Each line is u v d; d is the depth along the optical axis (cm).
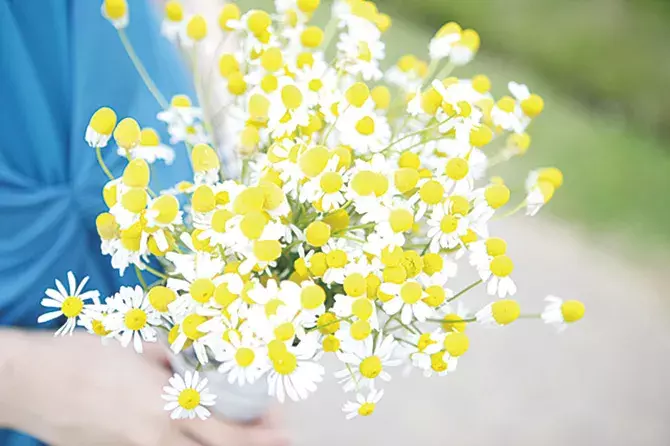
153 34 78
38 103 72
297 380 56
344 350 58
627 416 177
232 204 56
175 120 65
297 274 60
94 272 75
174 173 76
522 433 164
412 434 155
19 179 71
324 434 147
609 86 308
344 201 58
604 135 282
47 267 72
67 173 73
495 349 181
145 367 70
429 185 58
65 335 69
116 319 58
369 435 151
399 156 62
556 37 314
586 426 170
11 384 65
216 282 56
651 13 333
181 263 58
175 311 57
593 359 187
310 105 60
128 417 67
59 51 74
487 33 313
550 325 192
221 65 64
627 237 232
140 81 77
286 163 58
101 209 74
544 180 64
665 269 221
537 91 296
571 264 211
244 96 64
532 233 216
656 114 302
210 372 66
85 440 67
